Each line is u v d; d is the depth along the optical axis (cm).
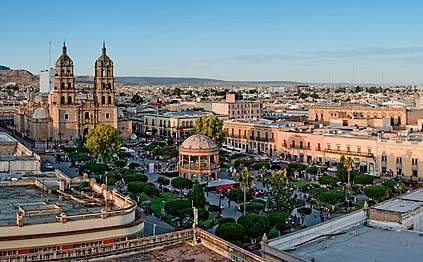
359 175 11062
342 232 5459
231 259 4022
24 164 8731
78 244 4744
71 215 5138
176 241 4381
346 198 10019
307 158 14962
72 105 19362
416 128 16162
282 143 15900
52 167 13625
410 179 12000
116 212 5038
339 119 17138
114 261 3934
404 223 5716
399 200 6569
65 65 19250
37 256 3797
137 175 11169
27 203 5875
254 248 6938
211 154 12288
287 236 4984
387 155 12681
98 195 6456
